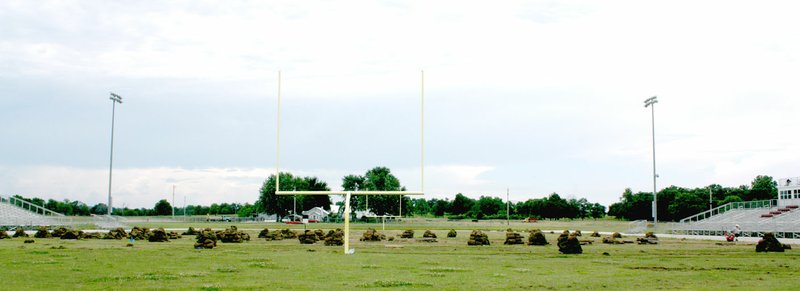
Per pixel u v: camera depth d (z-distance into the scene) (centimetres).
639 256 2967
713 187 15425
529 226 9175
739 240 4881
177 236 4850
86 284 1752
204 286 1708
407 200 12138
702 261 2645
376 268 2239
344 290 1652
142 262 2430
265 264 2353
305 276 1970
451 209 17275
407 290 1662
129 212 18112
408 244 4097
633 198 14075
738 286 1759
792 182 7031
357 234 5803
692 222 7475
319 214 13850
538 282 1839
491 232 6650
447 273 2080
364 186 11706
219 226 8156
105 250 3114
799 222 5184
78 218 6919
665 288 1712
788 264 2500
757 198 14488
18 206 7112
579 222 11838
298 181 14200
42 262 2389
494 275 2019
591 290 1675
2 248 3200
